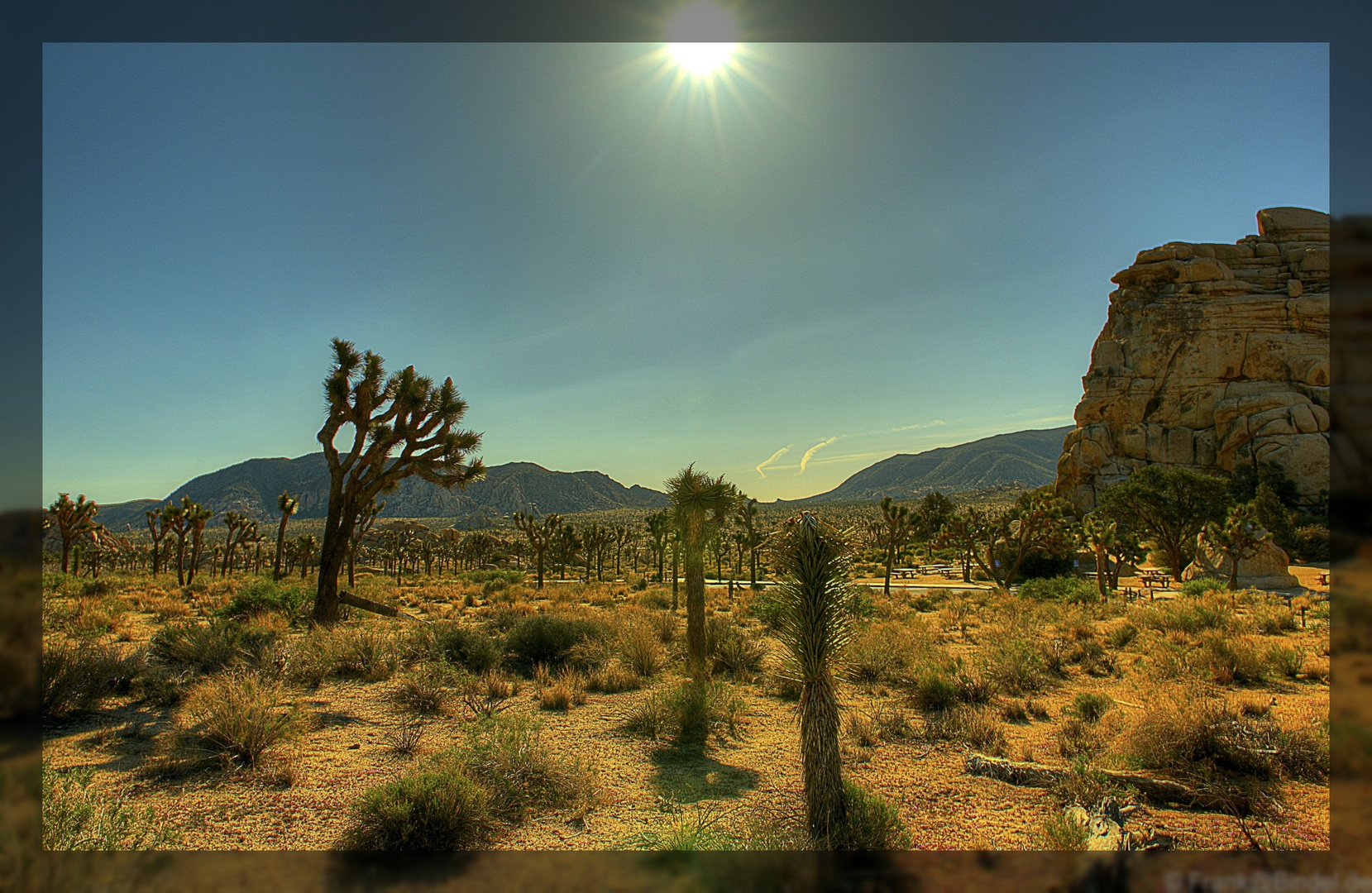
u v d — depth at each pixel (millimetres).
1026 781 7113
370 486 18672
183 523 36750
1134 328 81438
